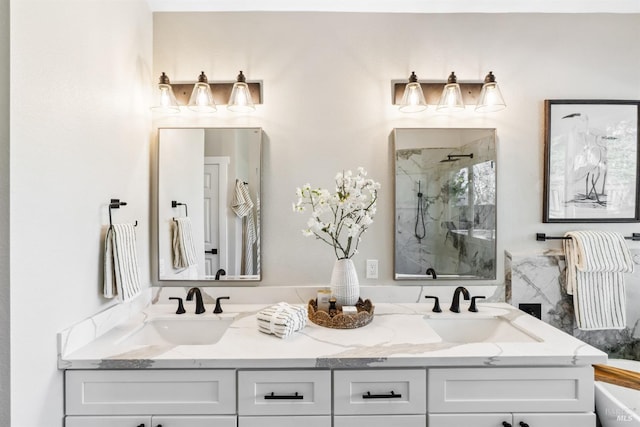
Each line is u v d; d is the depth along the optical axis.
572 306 1.69
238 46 1.74
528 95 1.74
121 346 1.19
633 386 1.39
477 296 1.62
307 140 1.74
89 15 1.21
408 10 1.73
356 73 1.74
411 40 1.74
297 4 1.72
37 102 0.97
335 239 1.54
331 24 1.73
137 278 1.40
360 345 1.21
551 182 1.73
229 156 1.72
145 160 1.67
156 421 1.11
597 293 1.63
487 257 1.73
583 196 1.73
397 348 1.18
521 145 1.74
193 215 1.72
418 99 1.64
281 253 1.74
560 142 1.73
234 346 1.20
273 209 1.74
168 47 1.74
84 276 1.20
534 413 1.13
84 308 1.20
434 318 1.55
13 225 0.89
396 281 1.74
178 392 1.11
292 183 1.74
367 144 1.74
